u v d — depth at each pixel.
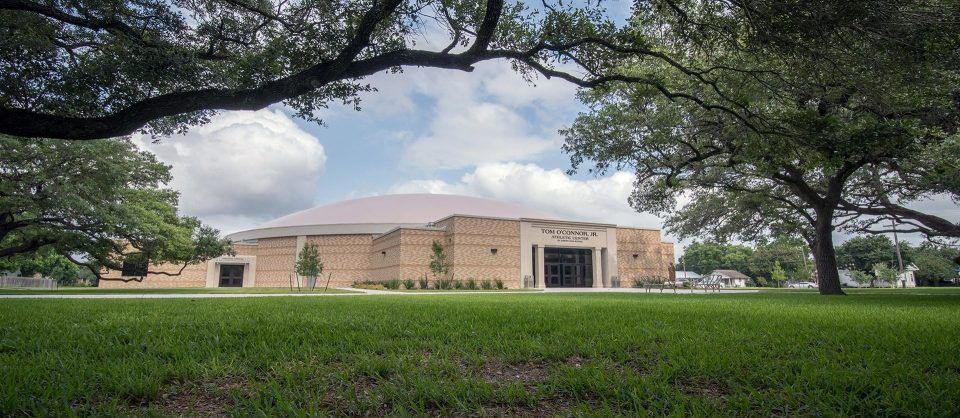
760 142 10.97
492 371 4.10
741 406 2.98
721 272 102.88
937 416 2.76
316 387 3.46
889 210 23.33
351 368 3.99
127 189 29.17
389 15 8.34
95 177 23.20
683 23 9.19
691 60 10.55
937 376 3.57
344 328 6.39
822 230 22.62
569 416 2.85
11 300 13.83
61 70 8.41
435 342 5.24
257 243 54.28
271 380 3.47
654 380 3.55
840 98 13.82
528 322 7.30
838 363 4.14
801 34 8.05
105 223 24.70
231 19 9.88
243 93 7.89
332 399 3.25
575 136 17.84
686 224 30.34
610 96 17.44
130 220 25.70
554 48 8.87
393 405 3.07
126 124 7.58
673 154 18.19
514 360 4.45
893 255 87.69
